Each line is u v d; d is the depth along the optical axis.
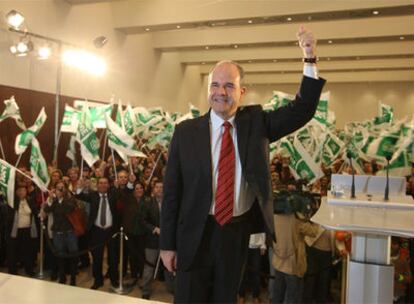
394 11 7.60
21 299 2.30
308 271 3.81
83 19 8.41
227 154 1.37
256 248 3.94
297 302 3.61
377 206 1.63
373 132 4.63
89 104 6.40
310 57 1.36
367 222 1.24
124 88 10.29
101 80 9.16
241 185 1.36
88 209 4.77
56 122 7.07
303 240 3.68
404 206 1.59
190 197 1.39
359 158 4.51
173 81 13.59
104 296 2.38
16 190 4.67
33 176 4.27
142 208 4.43
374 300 1.38
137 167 6.64
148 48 11.62
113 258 4.53
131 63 10.62
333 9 7.55
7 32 6.37
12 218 4.67
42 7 7.17
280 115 1.41
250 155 1.36
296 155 3.86
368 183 2.01
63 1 7.74
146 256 4.33
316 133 4.43
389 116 5.14
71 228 4.52
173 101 13.66
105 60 9.20
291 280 3.60
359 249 1.42
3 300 2.28
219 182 1.35
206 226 1.37
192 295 1.36
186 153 1.41
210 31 11.32
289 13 7.86
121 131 4.69
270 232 1.30
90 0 7.78
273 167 5.77
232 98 1.36
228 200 1.34
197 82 15.96
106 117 4.76
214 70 1.40
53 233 4.55
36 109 7.07
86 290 2.47
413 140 2.55
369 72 15.71
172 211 1.46
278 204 3.69
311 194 3.90
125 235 4.40
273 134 1.45
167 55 12.97
